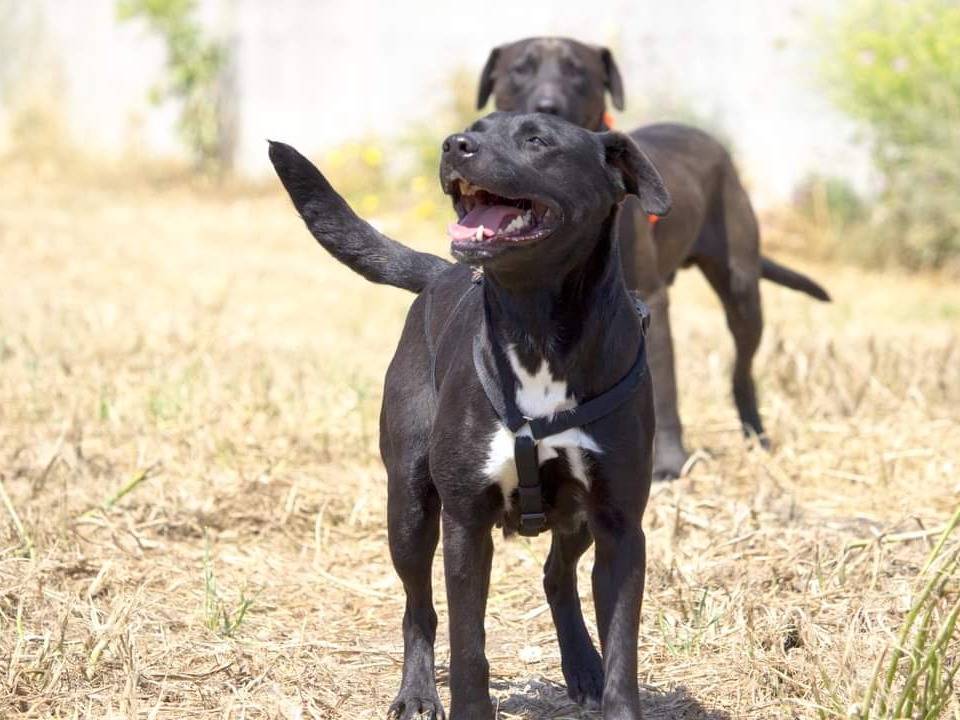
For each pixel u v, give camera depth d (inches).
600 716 168.2
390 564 223.5
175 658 177.0
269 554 224.1
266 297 452.8
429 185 645.9
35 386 297.6
